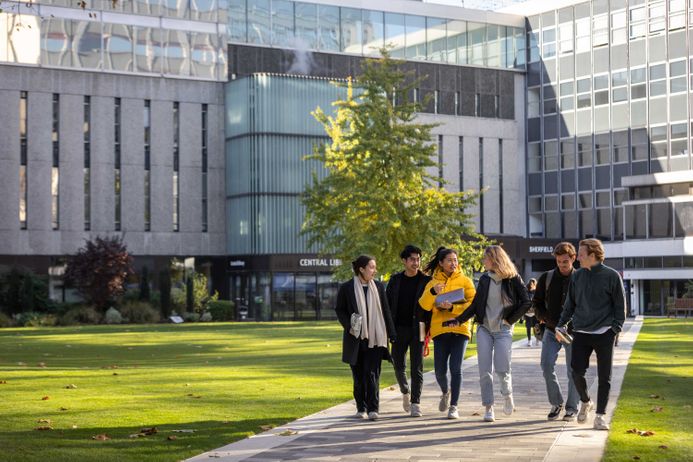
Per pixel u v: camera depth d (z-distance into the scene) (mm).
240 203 63906
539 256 68938
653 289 64875
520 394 15250
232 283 64875
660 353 24453
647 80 68812
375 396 12445
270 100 62875
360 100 64000
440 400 13820
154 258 63969
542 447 10078
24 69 61094
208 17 65688
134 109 63750
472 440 10633
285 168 63125
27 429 11352
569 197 73438
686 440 10391
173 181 64625
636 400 14039
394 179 34875
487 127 74312
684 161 66875
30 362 23500
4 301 56094
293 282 62562
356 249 34094
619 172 70438
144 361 23812
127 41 63688
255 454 9742
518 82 76062
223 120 65812
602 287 11375
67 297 61312
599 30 71562
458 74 73438
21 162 60969
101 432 11148
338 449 10062
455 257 12648
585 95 72438
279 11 67938
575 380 11703
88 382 17250
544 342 12383
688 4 66625
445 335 12578
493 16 75062
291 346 30281
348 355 12422
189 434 11047
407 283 13039
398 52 71188
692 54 66375
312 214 37938
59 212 61719
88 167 62656
